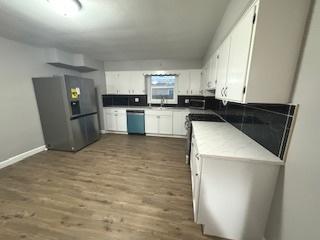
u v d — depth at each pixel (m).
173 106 4.93
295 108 1.09
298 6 1.01
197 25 2.19
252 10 1.10
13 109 2.93
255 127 1.70
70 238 1.50
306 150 0.99
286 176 1.17
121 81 4.91
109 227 1.61
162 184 2.33
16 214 1.77
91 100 3.97
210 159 1.34
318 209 0.88
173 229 1.60
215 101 3.90
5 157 2.84
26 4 1.62
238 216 1.43
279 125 1.26
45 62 3.50
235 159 1.29
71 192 2.14
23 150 3.14
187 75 4.55
